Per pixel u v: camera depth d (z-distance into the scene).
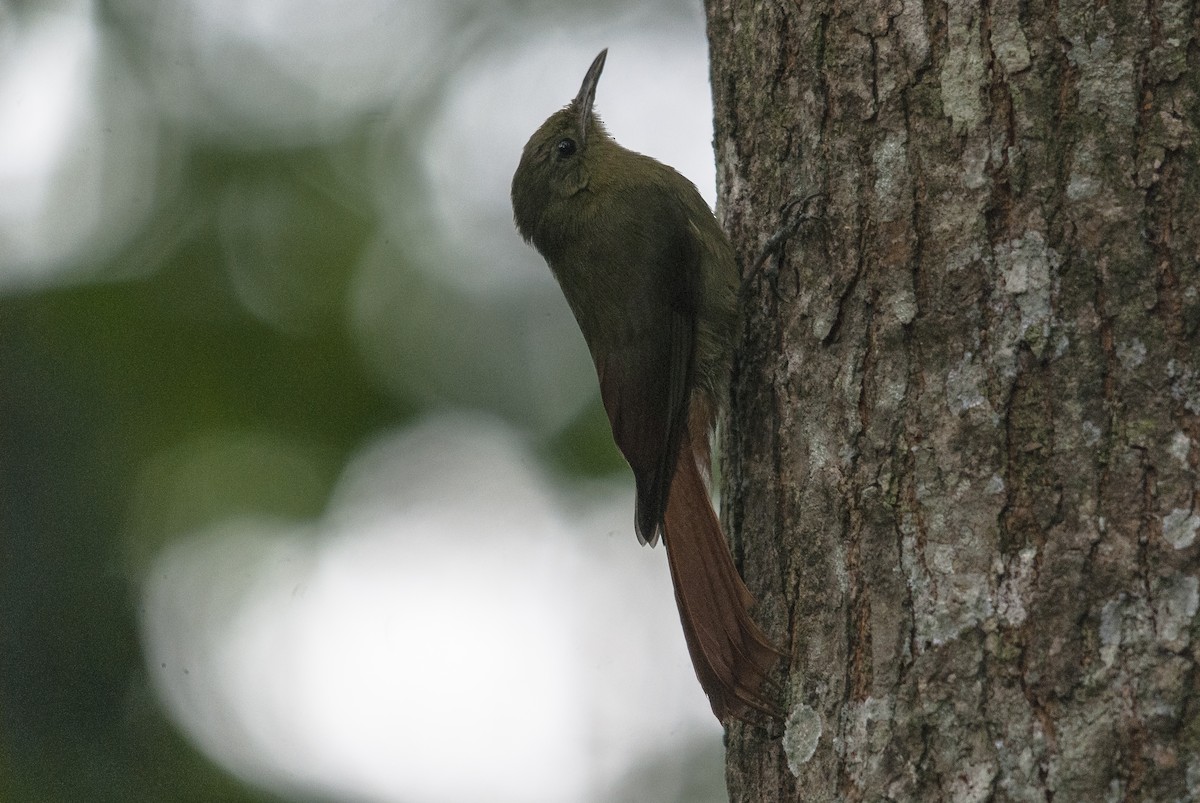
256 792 13.70
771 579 7.59
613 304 10.27
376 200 16.73
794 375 7.70
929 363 6.95
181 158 16.69
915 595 6.73
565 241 10.74
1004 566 6.50
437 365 15.89
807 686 7.16
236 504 14.96
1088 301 6.59
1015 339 6.69
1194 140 6.61
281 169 16.70
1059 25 6.88
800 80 7.89
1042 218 6.75
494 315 16.28
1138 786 6.01
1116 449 6.41
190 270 15.82
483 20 18.42
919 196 7.15
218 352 15.43
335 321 15.77
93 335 15.29
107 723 14.15
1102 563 6.30
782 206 7.96
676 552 7.91
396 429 15.46
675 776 14.45
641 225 10.33
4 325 15.28
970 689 6.44
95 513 14.78
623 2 18.44
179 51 17.45
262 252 16.14
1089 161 6.72
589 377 15.99
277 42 17.72
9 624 14.39
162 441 15.12
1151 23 6.75
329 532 14.94
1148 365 6.45
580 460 15.44
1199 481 6.27
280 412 15.39
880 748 6.66
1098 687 6.17
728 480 8.40
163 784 13.83
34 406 14.97
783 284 7.87
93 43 17.33
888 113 7.36
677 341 9.89
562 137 10.84
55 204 16.28
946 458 6.77
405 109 17.50
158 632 14.52
